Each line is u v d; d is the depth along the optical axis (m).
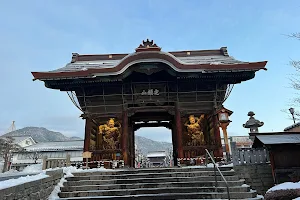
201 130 20.03
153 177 12.02
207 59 21.44
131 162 23.23
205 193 9.97
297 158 11.80
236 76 18.94
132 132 24.91
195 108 20.17
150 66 18.52
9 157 47.88
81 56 23.44
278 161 11.82
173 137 23.84
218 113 18.31
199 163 17.67
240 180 11.56
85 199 9.73
